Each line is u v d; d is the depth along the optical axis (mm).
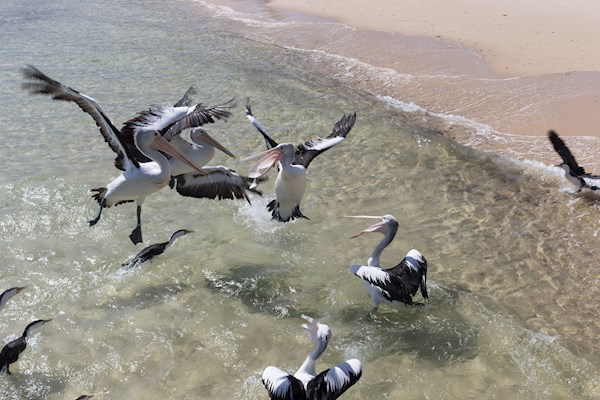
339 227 10039
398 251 9414
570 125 13727
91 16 24031
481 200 10859
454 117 14477
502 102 15055
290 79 16812
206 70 17406
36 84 7078
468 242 9656
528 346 7367
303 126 13625
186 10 25328
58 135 13109
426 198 10914
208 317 8062
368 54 18875
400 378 7043
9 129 13352
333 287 8578
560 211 10484
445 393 6824
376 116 14070
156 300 8367
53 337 7703
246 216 10305
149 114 8305
